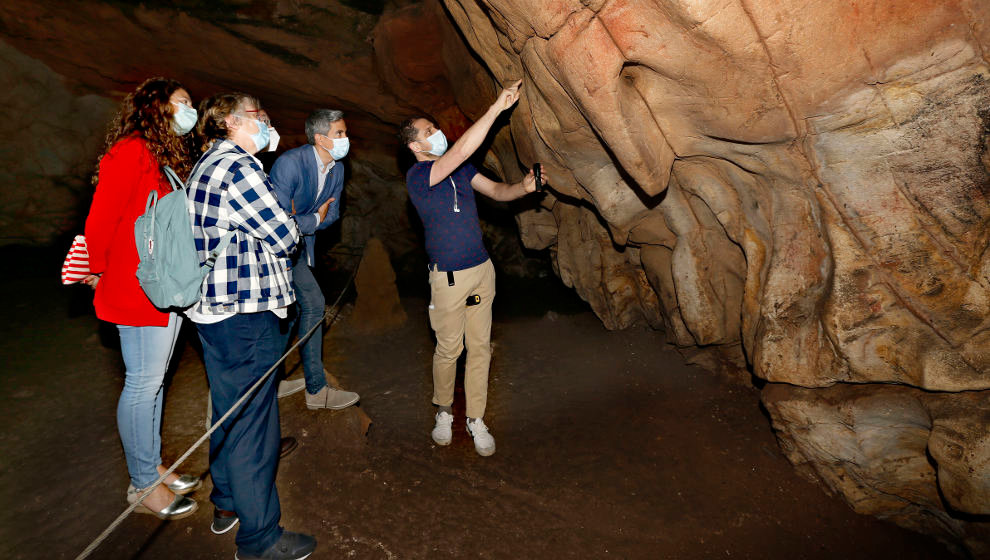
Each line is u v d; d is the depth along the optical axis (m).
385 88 5.07
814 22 2.02
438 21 4.12
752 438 3.56
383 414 3.88
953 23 1.94
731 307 3.82
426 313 5.95
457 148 2.74
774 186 2.81
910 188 2.31
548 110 3.12
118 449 3.19
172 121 2.27
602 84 2.38
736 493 3.11
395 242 7.62
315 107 5.87
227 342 2.16
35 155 6.95
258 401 2.25
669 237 3.93
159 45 5.18
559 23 2.33
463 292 3.04
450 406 3.44
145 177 2.23
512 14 2.50
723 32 2.07
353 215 7.52
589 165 3.42
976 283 2.31
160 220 2.04
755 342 3.04
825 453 2.99
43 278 6.18
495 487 3.09
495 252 7.51
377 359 4.86
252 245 2.15
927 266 2.39
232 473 2.22
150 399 2.43
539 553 2.64
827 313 2.67
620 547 2.71
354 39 4.83
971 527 2.62
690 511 2.97
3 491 2.85
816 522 2.97
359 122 6.20
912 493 2.84
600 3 2.19
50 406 3.63
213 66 5.30
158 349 2.36
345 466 3.15
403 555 2.57
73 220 7.34
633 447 3.49
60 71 6.36
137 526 2.62
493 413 3.93
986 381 2.34
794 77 2.20
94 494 2.83
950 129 2.13
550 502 2.98
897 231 2.41
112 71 6.01
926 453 2.71
